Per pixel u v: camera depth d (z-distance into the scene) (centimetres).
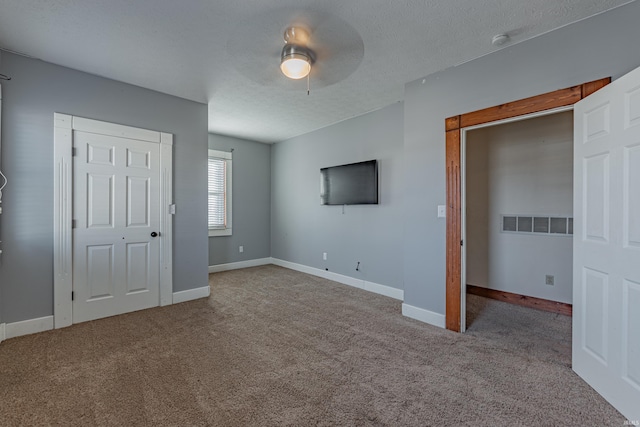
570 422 155
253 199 585
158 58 264
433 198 291
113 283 308
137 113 322
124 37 231
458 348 239
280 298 375
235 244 559
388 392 180
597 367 179
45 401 169
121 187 312
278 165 591
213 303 353
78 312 287
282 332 270
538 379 194
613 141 170
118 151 310
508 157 371
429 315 293
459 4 193
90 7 195
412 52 252
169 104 347
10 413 159
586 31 207
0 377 194
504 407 167
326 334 266
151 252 334
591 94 189
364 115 423
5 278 251
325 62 269
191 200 367
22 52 253
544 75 225
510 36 229
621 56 194
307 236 526
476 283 399
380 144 403
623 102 163
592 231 186
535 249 349
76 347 237
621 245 163
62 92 277
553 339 257
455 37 230
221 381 191
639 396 149
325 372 203
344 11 199
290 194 562
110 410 162
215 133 528
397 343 248
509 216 370
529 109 232
